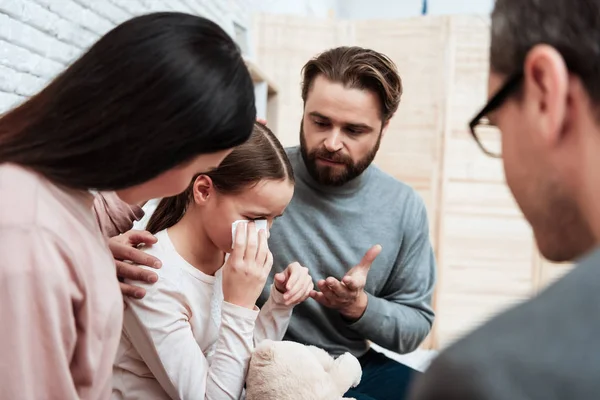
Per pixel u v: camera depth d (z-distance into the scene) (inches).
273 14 92.0
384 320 40.9
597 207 13.2
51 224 20.7
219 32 22.6
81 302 21.5
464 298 89.8
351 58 38.8
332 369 30.1
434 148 90.2
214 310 32.6
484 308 89.4
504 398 8.8
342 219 42.8
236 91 21.8
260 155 31.0
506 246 89.4
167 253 31.6
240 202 31.0
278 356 28.4
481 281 89.7
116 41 20.6
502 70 15.4
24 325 19.8
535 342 9.3
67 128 20.6
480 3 136.7
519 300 11.0
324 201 42.5
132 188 23.0
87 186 21.4
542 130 14.0
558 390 8.8
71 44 46.7
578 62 13.0
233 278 30.0
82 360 22.3
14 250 19.8
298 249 42.5
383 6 147.6
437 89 89.8
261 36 92.0
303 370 27.8
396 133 92.0
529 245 89.1
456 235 89.8
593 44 12.7
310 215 42.6
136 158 20.6
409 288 44.5
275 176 31.2
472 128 17.1
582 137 13.3
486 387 9.0
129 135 20.3
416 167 91.1
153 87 20.1
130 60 20.2
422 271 44.9
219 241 32.0
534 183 15.1
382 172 46.1
